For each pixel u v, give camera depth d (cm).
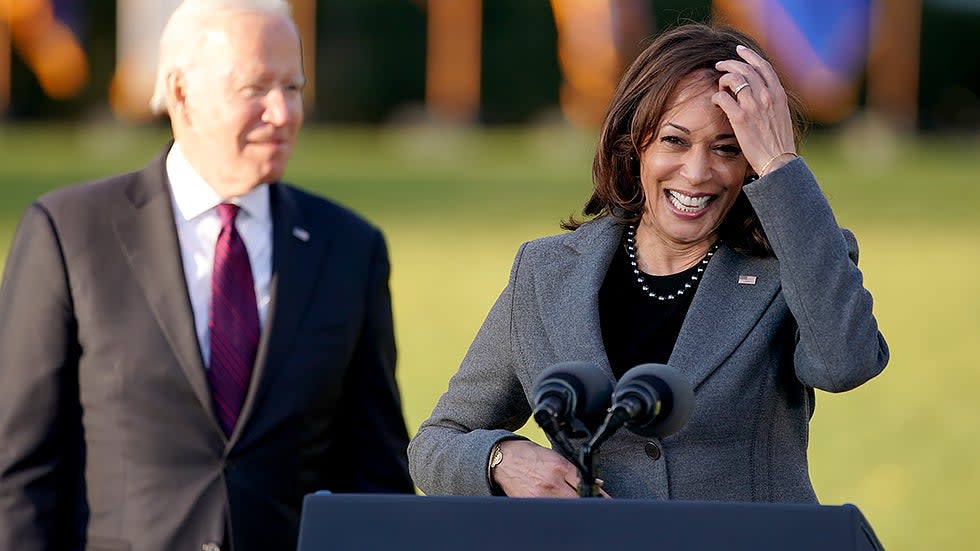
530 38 18125
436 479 1328
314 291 1583
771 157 1223
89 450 1523
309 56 16175
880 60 16912
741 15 11819
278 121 1535
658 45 1291
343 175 10388
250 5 1549
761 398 1269
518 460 1278
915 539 2533
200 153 1552
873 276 5869
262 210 1590
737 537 955
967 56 18150
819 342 1202
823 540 951
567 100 15500
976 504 2748
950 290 5547
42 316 1520
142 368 1509
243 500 1514
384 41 18175
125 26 11731
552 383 1079
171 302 1527
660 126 1262
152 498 1502
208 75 1529
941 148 15862
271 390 1541
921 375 3981
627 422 1067
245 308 1562
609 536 960
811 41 11956
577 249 1351
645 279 1325
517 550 959
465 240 6731
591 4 14712
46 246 1538
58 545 1514
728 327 1273
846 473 2981
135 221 1554
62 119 17250
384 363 1631
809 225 1211
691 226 1273
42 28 16588
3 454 1503
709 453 1261
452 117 17725
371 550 966
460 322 4625
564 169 11706
